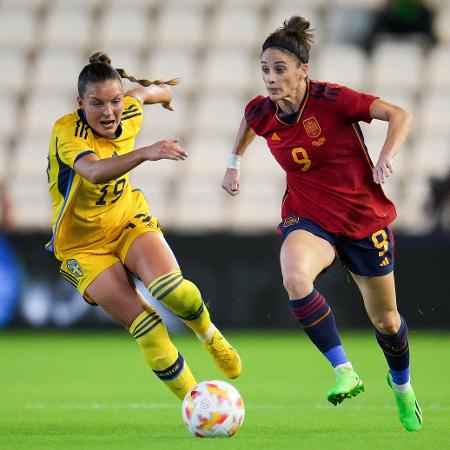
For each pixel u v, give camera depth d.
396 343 21.94
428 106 77.94
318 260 20.97
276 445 19.52
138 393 31.92
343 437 21.02
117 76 21.80
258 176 73.44
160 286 21.50
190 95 78.44
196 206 71.94
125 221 22.97
